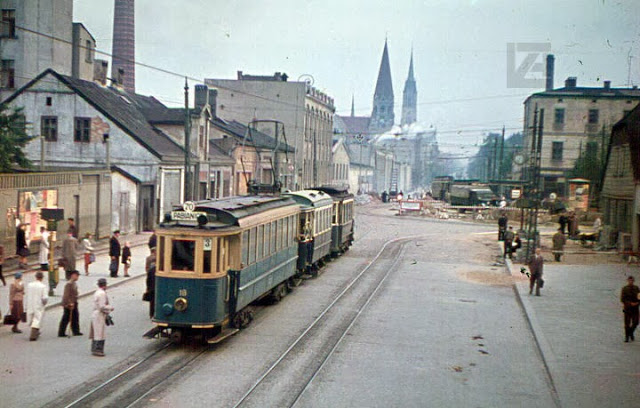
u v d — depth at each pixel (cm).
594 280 2909
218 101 7600
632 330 1814
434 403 1275
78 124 4075
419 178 18412
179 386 1312
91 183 3366
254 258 1856
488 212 6506
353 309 2197
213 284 1584
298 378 1404
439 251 4028
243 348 1639
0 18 5425
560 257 3550
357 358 1588
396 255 3781
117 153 4056
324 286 2645
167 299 1580
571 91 7775
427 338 1823
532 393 1362
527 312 2206
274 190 2761
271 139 7181
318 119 8506
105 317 1515
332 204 3225
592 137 7556
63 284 2325
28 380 1309
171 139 4656
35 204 2812
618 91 7781
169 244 1584
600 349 1733
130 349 1581
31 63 5419
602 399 1316
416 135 18812
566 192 7688
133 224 3953
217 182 5256
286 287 2419
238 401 1229
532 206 3516
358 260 3528
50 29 5444
